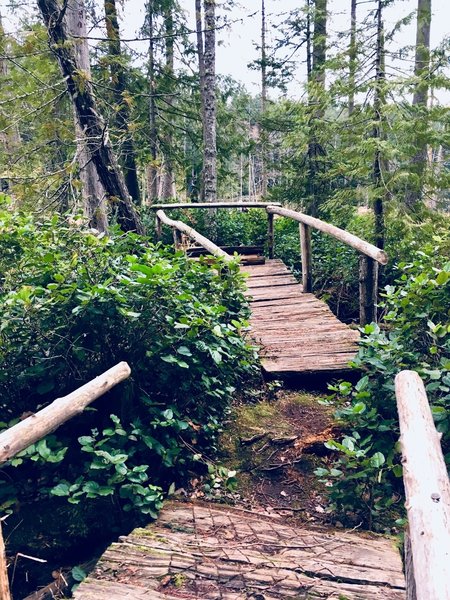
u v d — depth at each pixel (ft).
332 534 8.15
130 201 22.50
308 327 16.87
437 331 9.53
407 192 24.81
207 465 10.39
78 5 22.06
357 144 24.44
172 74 48.21
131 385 10.06
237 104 58.54
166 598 6.29
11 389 10.30
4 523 9.11
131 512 8.99
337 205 27.35
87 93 19.90
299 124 33.63
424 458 4.81
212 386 11.42
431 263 12.58
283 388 13.64
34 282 11.09
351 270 27.25
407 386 6.56
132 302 10.15
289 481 10.11
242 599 6.32
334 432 11.07
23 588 8.41
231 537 7.89
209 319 10.75
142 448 9.52
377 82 23.17
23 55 18.74
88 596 6.29
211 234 34.24
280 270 25.03
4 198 14.29
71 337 9.96
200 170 57.26
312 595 6.39
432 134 22.94
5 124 20.24
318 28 39.52
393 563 7.14
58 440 10.02
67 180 20.24
